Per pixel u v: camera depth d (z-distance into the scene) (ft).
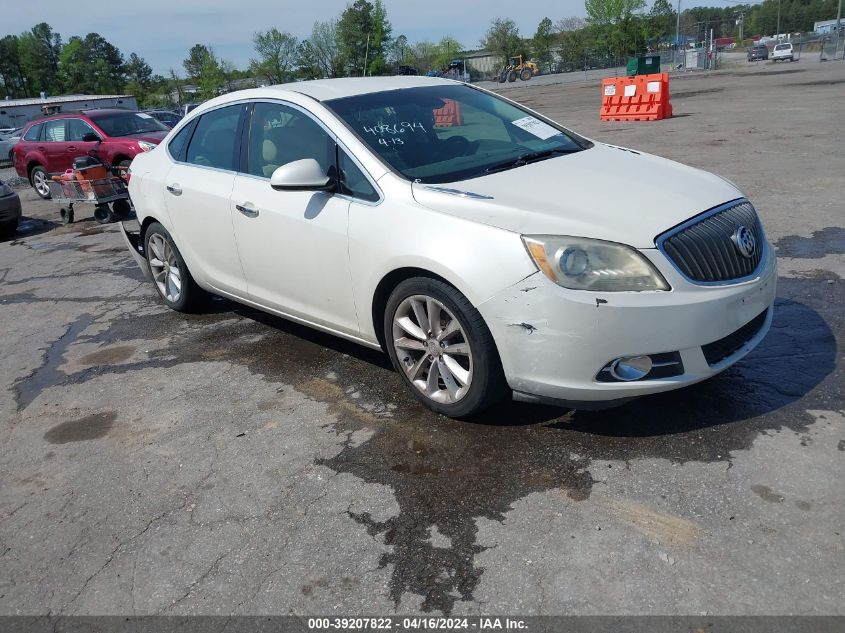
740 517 8.88
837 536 8.40
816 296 15.57
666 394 11.87
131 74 376.48
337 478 10.69
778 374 12.19
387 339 12.25
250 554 9.25
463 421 11.82
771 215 22.54
